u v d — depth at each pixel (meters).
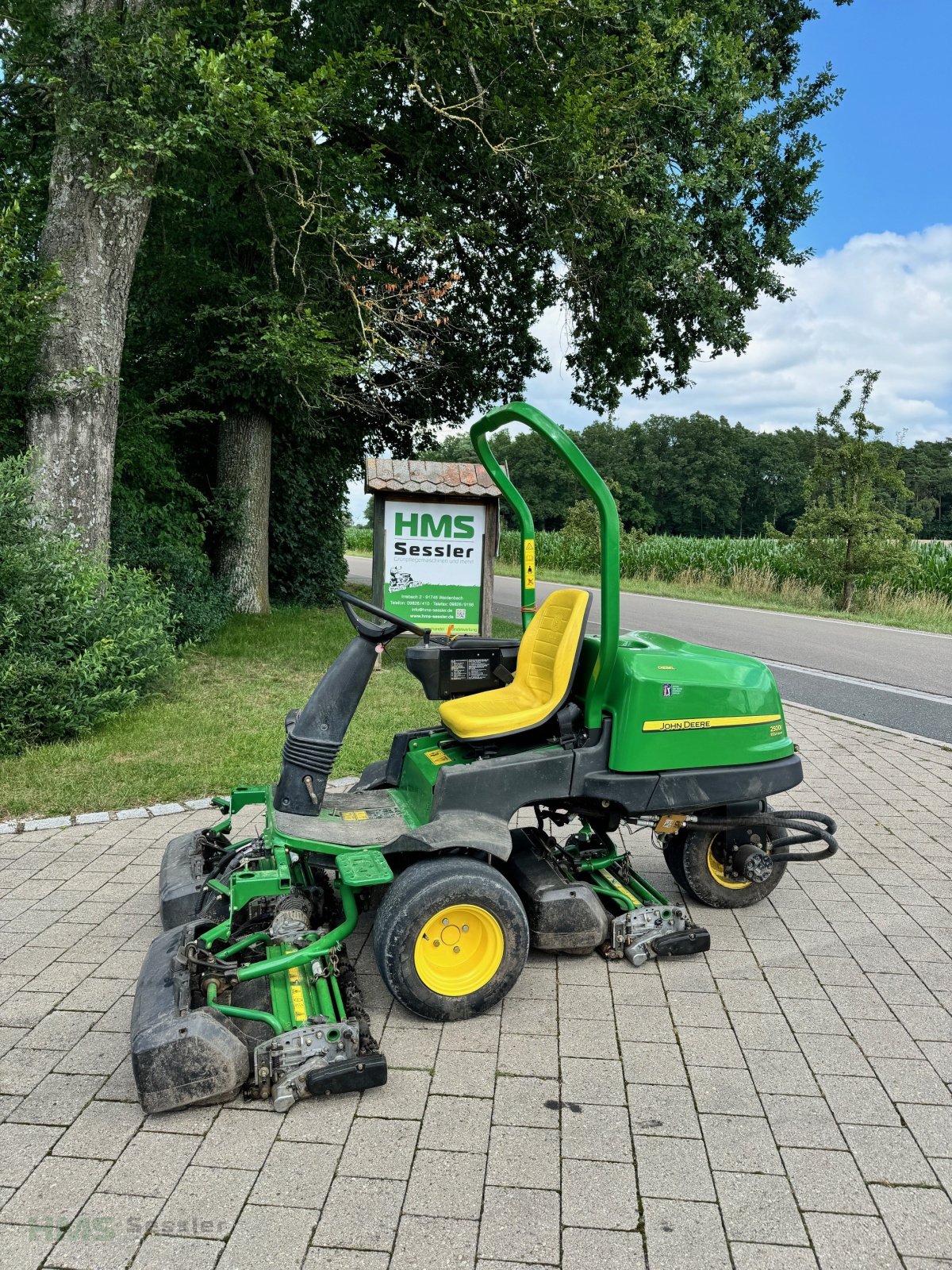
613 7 10.34
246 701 8.59
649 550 30.33
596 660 3.73
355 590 18.73
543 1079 3.05
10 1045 3.25
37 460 7.77
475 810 3.59
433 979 3.33
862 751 7.77
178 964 3.07
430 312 13.52
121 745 6.92
